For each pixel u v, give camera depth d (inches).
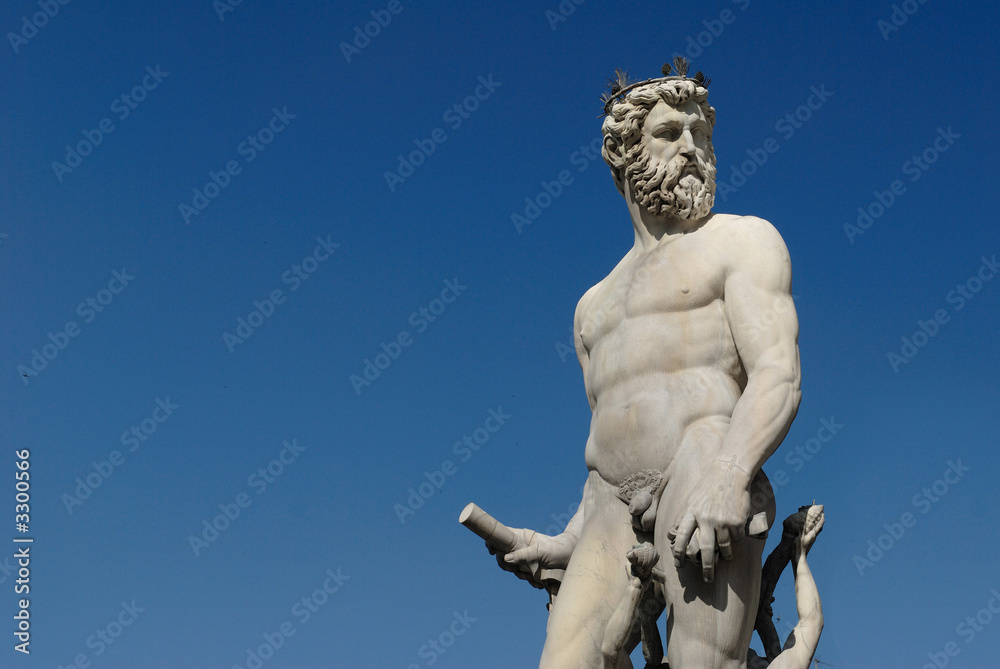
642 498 273.4
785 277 278.7
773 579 278.7
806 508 280.4
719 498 256.8
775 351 270.4
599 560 283.4
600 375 290.4
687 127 292.2
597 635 278.2
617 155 301.0
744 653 265.1
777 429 263.4
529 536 305.0
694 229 293.3
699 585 262.2
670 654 267.6
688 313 280.4
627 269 297.7
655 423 275.4
